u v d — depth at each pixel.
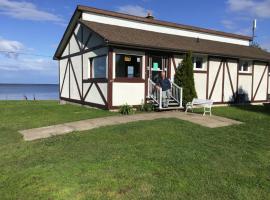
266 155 6.58
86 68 15.33
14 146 7.70
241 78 18.00
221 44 19.14
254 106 16.80
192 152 6.59
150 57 14.03
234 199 4.46
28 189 4.83
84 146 7.15
